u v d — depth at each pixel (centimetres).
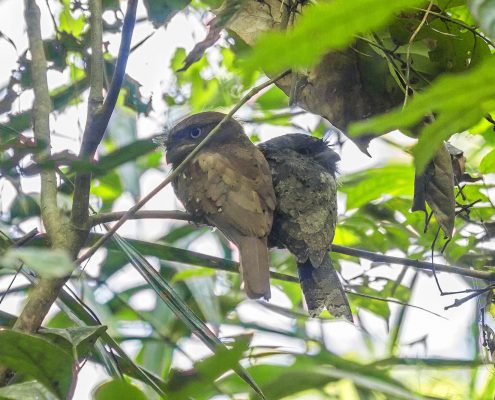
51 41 872
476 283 980
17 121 816
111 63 902
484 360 879
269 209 884
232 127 991
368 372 850
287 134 1080
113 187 1132
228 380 682
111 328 893
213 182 882
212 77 1186
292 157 1005
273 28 729
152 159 1167
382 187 1122
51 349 381
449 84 184
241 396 696
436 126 197
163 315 953
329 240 920
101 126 594
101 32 655
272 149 1030
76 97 829
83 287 856
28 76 822
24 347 380
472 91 185
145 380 561
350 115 726
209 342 593
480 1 187
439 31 646
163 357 932
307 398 962
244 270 796
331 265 900
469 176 848
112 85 583
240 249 823
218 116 1002
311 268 893
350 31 171
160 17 695
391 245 1068
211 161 903
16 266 613
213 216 864
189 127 994
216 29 659
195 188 886
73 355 425
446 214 650
